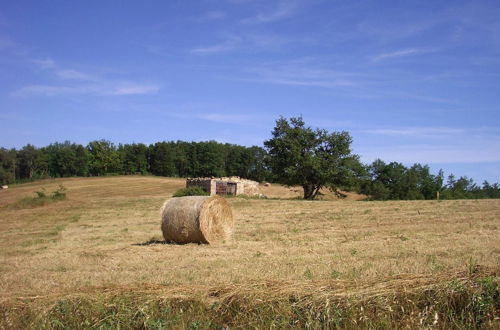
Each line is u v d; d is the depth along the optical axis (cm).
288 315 650
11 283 971
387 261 1072
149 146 11888
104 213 3306
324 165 5169
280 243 1521
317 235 1714
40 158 10919
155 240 1769
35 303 721
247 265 1088
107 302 706
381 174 7625
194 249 1452
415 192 7188
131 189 7119
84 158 11294
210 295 715
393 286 700
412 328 629
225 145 12450
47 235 2145
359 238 1570
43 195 4519
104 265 1188
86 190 7006
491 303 657
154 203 3953
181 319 660
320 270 968
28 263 1266
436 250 1219
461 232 1608
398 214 2402
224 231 1683
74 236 2041
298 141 5322
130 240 1800
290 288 707
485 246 1266
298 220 2377
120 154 11625
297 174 5262
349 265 1024
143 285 775
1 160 10019
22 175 10850
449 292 672
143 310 675
